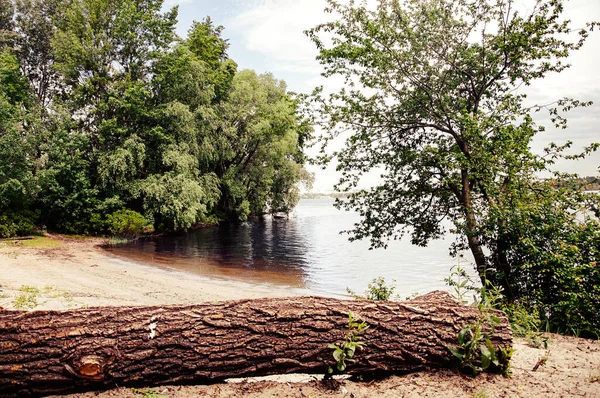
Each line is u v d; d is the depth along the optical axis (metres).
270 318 3.24
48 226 23.00
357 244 23.69
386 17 8.77
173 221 25.14
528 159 7.55
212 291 10.72
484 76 8.68
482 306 3.42
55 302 7.95
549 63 8.08
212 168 34.38
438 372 3.45
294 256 18.72
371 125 9.02
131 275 12.48
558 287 6.25
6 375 2.81
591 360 4.03
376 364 3.34
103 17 25.25
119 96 25.11
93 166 25.05
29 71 31.44
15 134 19.52
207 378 3.16
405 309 3.49
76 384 2.92
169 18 27.62
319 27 8.72
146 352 3.01
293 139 34.44
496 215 6.96
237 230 31.52
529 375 3.50
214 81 31.23
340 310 3.39
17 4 29.95
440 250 21.38
